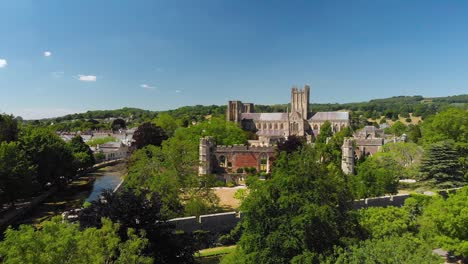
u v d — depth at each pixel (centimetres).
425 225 4256
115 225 2694
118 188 7731
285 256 3125
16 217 6794
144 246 2759
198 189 5978
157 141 10388
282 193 3300
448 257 4316
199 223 4950
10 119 9375
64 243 2133
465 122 7975
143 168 6438
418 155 8225
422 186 6988
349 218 3425
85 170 12562
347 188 3638
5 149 6962
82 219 3191
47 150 8919
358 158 9375
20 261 2050
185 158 6538
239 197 5862
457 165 6862
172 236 3375
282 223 3170
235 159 10006
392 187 6594
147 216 3139
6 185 6700
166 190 5538
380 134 18738
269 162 9581
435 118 8650
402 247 2744
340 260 2723
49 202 8181
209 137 9650
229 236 5012
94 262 2167
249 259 3164
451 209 3975
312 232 3116
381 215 3981
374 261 2670
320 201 3288
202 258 4459
